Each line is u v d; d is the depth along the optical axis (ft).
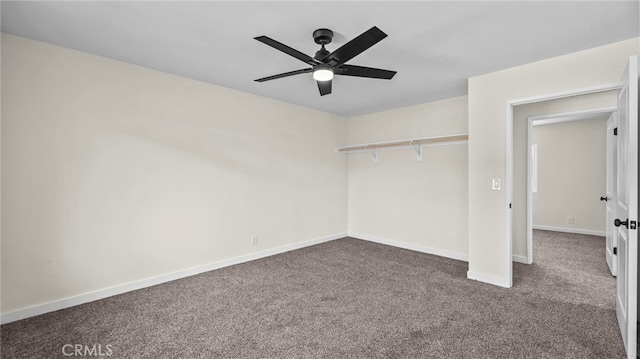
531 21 6.66
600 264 11.95
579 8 6.15
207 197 11.26
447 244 13.33
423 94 12.51
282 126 13.82
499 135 9.66
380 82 10.97
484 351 6.26
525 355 6.12
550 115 11.25
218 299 8.82
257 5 6.03
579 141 17.93
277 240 13.71
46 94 7.89
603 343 6.51
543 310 8.04
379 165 15.81
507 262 9.57
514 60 8.87
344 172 17.10
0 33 7.23
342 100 13.57
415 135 14.33
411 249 14.46
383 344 6.54
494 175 9.81
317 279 10.42
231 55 8.61
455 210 13.10
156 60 9.05
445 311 8.02
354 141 16.94
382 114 15.64
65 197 8.22
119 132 9.14
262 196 13.08
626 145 6.31
